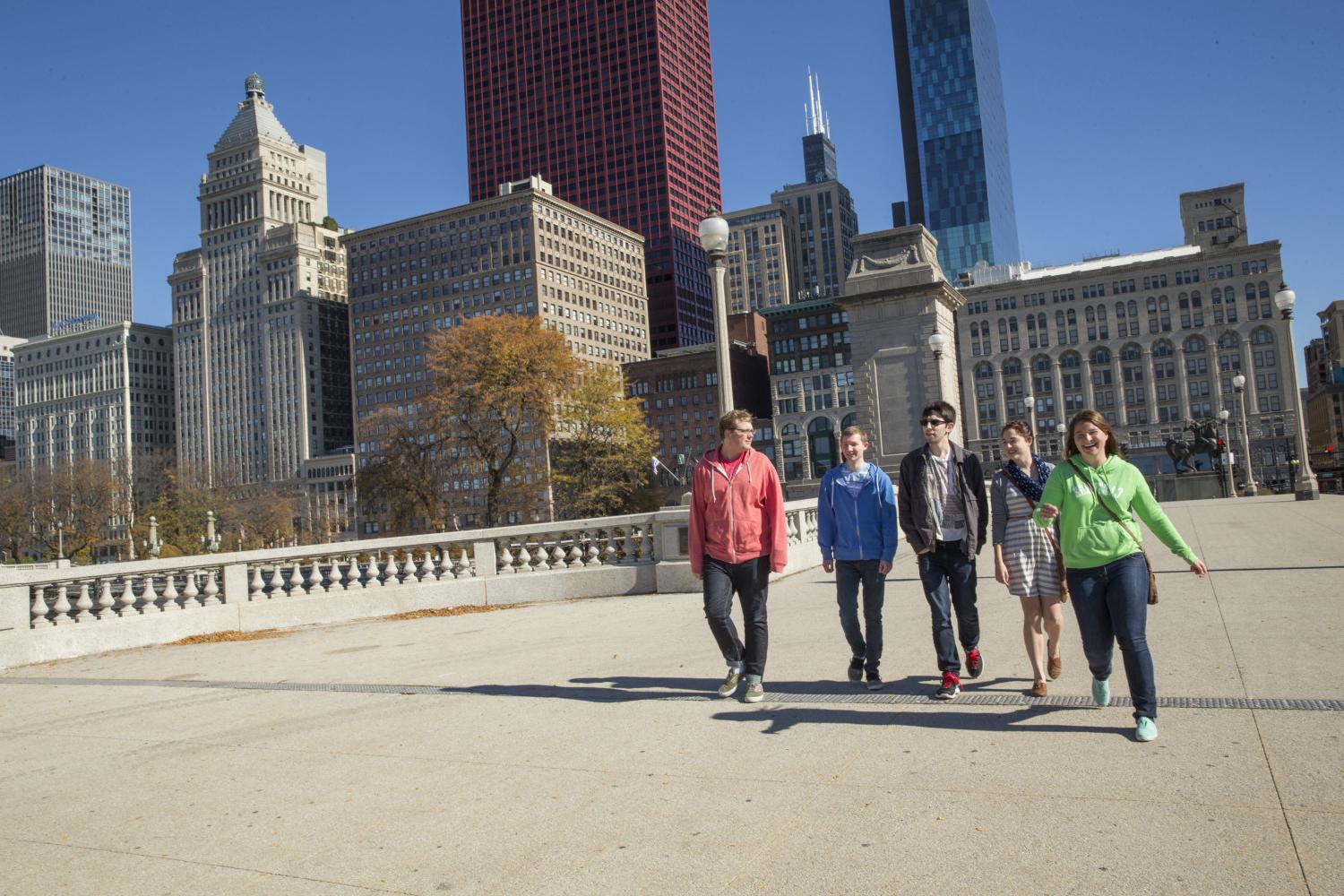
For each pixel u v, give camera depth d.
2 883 4.57
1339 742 5.24
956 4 193.25
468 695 8.23
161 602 14.53
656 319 193.75
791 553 18.05
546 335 51.31
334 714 7.83
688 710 7.11
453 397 50.56
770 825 4.64
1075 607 6.08
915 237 50.22
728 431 7.45
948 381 50.19
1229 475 54.97
